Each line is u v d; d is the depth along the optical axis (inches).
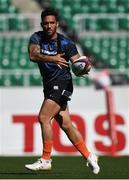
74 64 832.9
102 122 1515.7
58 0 2144.4
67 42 842.8
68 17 2070.6
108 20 2047.2
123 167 1054.4
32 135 1514.5
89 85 1804.9
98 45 1999.3
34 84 1834.4
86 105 1523.1
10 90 1526.8
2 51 1961.1
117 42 2010.3
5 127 1519.4
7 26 2038.6
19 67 1904.5
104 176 829.2
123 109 1529.3
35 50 834.2
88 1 2132.1
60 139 1486.2
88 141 1513.3
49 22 823.1
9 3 2135.8
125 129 1520.7
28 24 2043.6
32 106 1525.6
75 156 1437.0
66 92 844.6
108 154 1501.0
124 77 1785.2
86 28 2049.7
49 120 843.4
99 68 1941.4
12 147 1515.7
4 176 824.9
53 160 1290.6
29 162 1211.2
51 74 839.7
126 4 2132.1
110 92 1477.6
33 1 2160.4
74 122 1519.4
